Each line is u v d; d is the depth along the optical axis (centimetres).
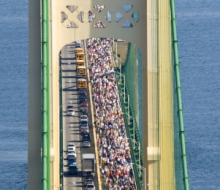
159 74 14450
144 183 14688
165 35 14462
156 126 14438
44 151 13900
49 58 14362
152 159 14388
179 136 14275
